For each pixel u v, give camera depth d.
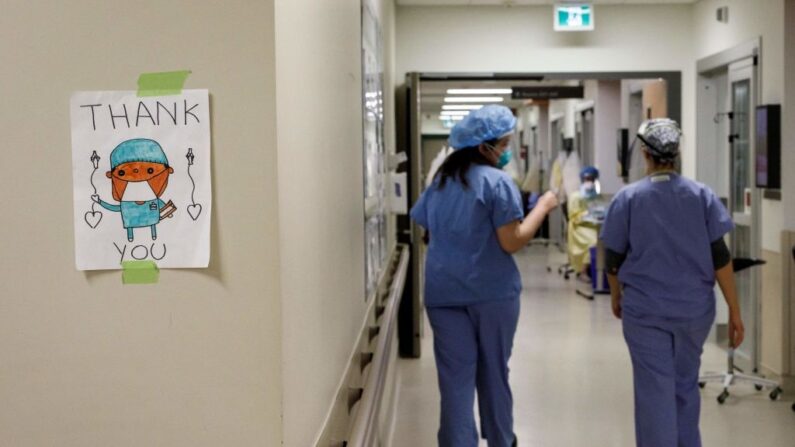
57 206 1.33
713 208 3.30
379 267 3.63
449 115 16.58
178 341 1.32
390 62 5.85
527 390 5.41
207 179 1.29
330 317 1.81
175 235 1.31
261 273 1.30
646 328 3.32
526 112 18.41
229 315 1.31
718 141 6.94
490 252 3.24
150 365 1.33
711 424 4.64
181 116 1.29
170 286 1.32
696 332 3.32
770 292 5.45
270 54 1.28
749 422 4.67
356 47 2.60
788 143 5.25
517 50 7.14
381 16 4.33
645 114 9.34
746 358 5.82
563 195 11.41
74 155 1.32
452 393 3.29
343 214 2.12
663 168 3.37
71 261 1.33
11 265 1.34
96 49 1.30
